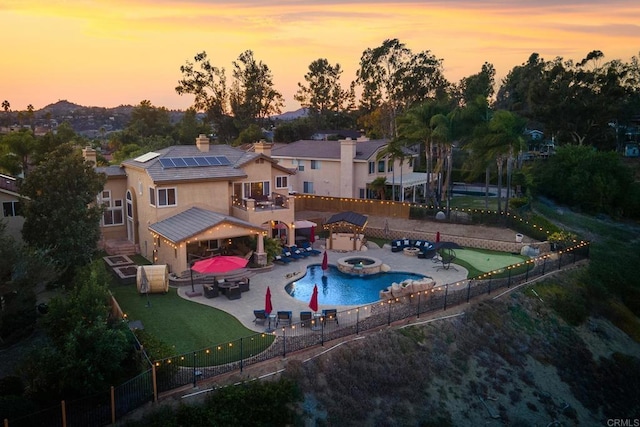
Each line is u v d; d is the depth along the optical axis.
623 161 86.56
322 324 24.06
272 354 22.33
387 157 61.78
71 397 18.31
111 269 34.84
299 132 99.25
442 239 45.41
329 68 128.75
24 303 24.67
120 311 24.61
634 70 100.50
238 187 41.66
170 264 34.28
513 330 29.62
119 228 42.00
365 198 59.50
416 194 67.75
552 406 25.20
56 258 28.22
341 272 36.88
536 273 36.25
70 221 28.80
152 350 21.14
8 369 22.06
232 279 32.78
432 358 25.22
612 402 27.53
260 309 28.28
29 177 29.53
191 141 99.06
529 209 54.78
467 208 55.06
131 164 39.31
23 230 29.41
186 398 19.20
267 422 19.36
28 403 17.30
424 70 97.88
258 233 35.62
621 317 36.03
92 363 18.45
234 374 20.86
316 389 21.36
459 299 30.19
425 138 52.16
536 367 27.56
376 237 48.19
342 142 58.72
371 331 25.55
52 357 18.41
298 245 42.84
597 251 46.28
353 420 20.84
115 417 17.86
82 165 30.36
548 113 84.00
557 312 32.94
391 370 23.58
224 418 18.64
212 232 33.47
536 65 108.19
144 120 124.75
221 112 118.94
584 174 60.62
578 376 28.28
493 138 46.16
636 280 43.28
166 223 35.94
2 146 60.03
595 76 88.12
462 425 22.39
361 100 113.44
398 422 21.53
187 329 25.39
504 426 22.97
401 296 29.89
